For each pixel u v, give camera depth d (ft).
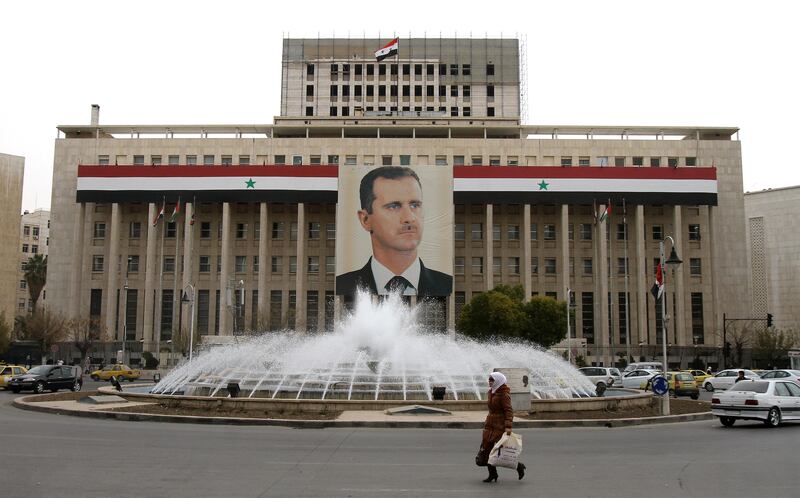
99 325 285.43
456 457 53.98
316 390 101.40
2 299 345.10
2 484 39.75
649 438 69.51
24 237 447.01
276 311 284.61
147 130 317.01
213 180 289.33
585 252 300.81
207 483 41.16
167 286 299.99
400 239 280.72
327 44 381.81
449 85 378.73
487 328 225.76
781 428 81.46
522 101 387.96
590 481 43.52
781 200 400.67
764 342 282.56
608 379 158.61
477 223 304.09
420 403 92.02
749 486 42.06
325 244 302.86
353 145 307.58
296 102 376.89
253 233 304.09
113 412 84.23
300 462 50.37
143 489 38.88
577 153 306.35
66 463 47.67
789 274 392.88
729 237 305.73
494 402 44.01
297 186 288.30
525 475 45.60
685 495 39.11
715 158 308.60
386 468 48.11
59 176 310.04
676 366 281.13
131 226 305.12
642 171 289.12
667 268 299.38
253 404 87.56
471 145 307.17
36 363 277.03
